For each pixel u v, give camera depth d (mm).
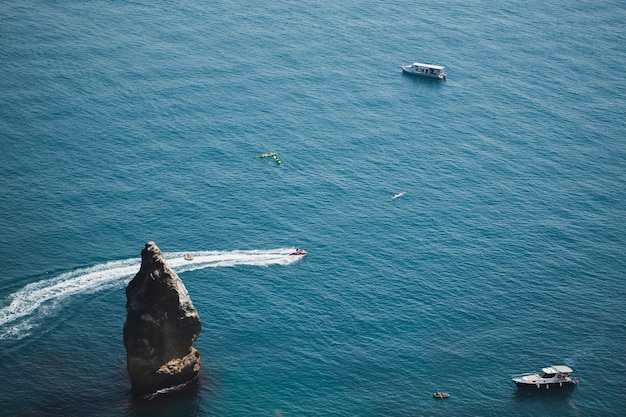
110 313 144250
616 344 149875
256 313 148750
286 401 131000
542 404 135250
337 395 133250
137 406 126562
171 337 126812
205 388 131500
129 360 126500
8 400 125000
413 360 142000
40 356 133875
